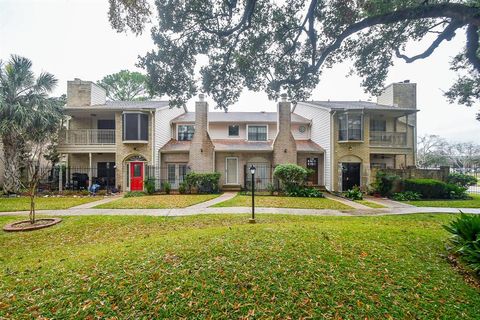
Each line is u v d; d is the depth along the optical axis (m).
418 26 6.68
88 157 18.84
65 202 12.77
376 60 7.41
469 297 3.73
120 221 8.61
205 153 17.36
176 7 6.32
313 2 6.32
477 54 6.34
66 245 6.61
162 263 4.33
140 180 17.53
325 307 3.28
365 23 5.88
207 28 6.77
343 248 5.17
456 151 38.81
